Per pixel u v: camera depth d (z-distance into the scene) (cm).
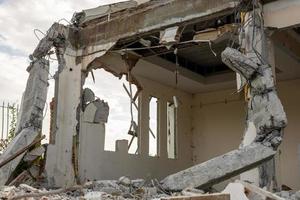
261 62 920
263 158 818
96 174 1326
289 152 1515
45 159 1238
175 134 1744
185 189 777
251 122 893
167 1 1174
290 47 1174
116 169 1401
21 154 1193
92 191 931
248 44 963
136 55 1387
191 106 1862
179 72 1580
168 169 1648
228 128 1725
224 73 1673
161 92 1697
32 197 766
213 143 1758
